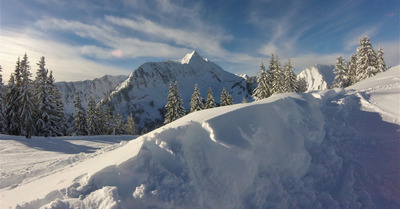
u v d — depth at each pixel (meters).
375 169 5.14
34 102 27.03
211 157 4.34
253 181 4.54
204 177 4.03
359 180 4.88
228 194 3.99
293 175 5.00
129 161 3.97
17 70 27.80
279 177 4.83
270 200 4.39
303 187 4.75
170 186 3.64
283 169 5.00
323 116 7.95
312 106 7.86
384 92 9.38
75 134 35.38
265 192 4.49
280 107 6.68
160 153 4.27
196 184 3.81
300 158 5.35
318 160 5.60
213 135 4.73
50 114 28.97
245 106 6.23
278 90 29.75
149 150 4.27
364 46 28.22
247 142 4.81
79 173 4.43
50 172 7.36
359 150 5.94
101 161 5.14
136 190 3.47
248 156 4.62
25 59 24.19
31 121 24.12
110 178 3.72
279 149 5.25
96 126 37.94
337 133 6.86
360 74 28.70
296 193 4.57
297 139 5.73
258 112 5.93
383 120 7.37
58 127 29.62
